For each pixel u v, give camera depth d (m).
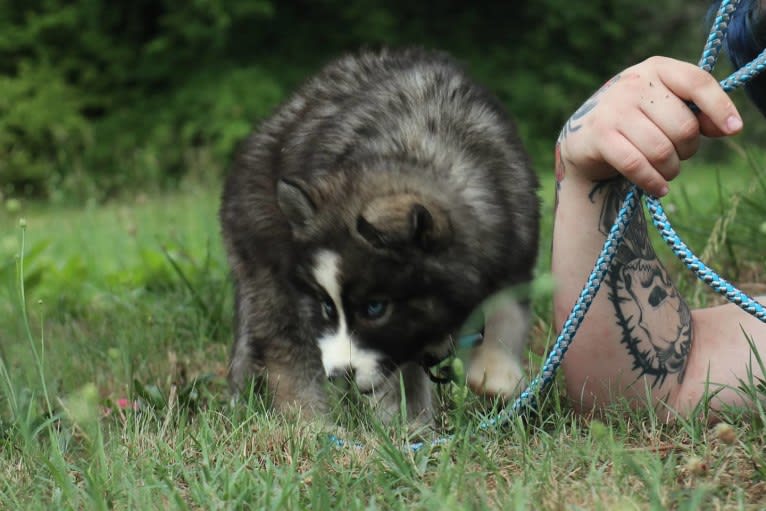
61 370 1.51
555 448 1.15
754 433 1.14
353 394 1.33
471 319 1.34
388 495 1.08
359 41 6.37
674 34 6.97
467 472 1.12
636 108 1.10
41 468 1.18
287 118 1.48
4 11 6.46
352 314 1.32
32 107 6.05
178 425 1.26
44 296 1.98
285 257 1.40
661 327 1.21
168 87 6.37
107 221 3.49
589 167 1.16
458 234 1.32
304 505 1.08
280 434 1.22
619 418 1.18
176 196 4.50
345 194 1.32
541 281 1.18
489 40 6.68
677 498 1.05
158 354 1.60
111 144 6.10
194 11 6.09
